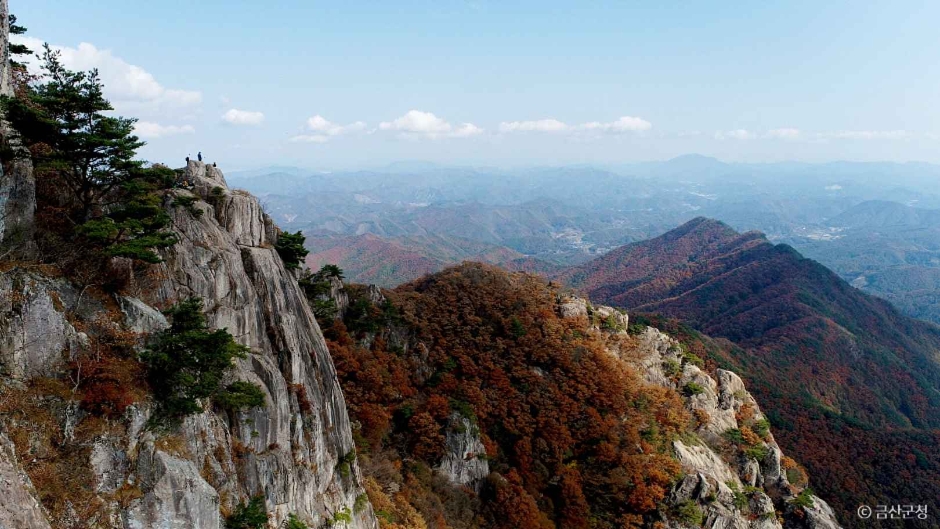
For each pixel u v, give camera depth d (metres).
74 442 20.05
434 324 77.06
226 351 25.02
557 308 90.06
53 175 26.48
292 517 29.84
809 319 196.62
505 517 57.53
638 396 76.31
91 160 26.03
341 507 37.16
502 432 67.56
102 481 20.14
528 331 80.94
